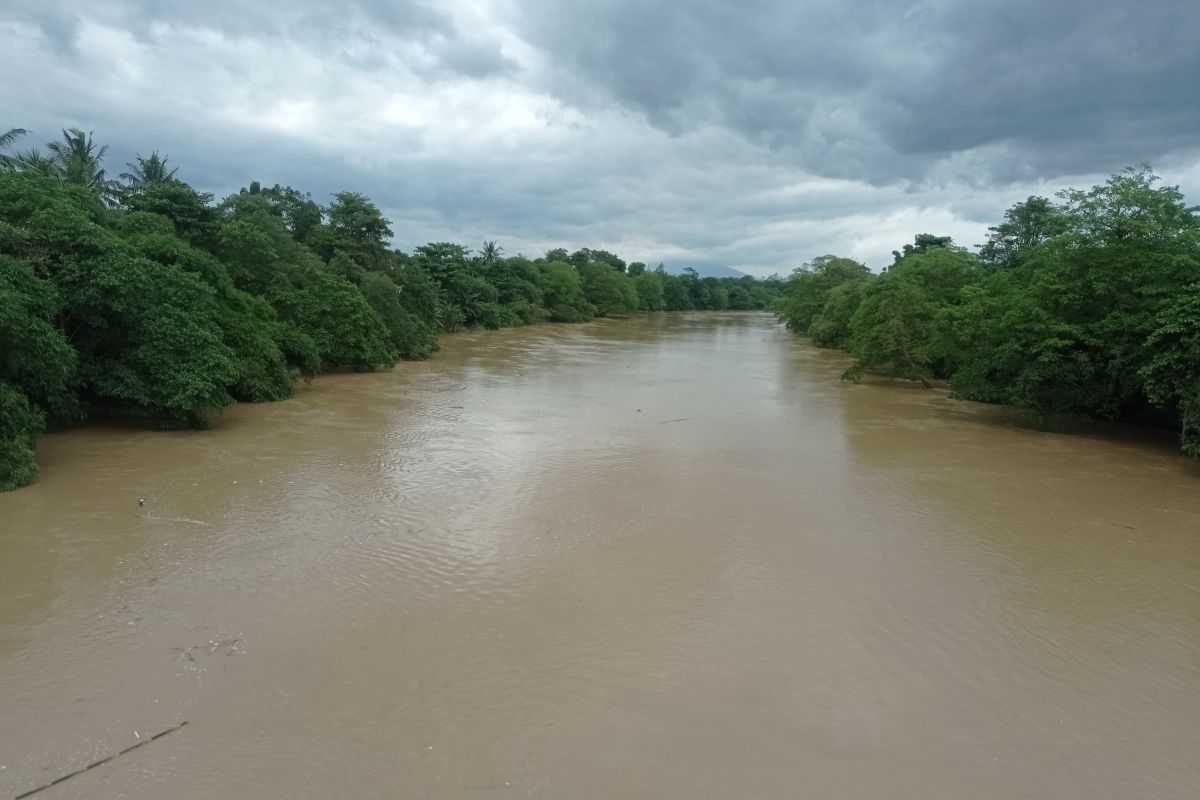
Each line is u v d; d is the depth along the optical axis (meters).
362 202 55.78
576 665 9.75
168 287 21.97
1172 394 21.25
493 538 14.19
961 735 8.56
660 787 7.52
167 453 19.69
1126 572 13.41
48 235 20.06
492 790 7.40
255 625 10.59
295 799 7.23
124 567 12.41
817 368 46.09
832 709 8.97
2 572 12.07
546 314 91.69
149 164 43.69
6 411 16.30
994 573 13.22
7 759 7.67
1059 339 24.56
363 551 13.41
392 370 39.44
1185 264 22.97
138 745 7.96
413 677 9.38
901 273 44.31
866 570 13.16
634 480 18.30
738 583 12.42
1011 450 22.92
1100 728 8.80
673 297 142.00
